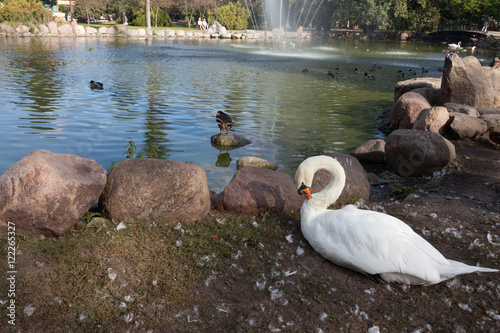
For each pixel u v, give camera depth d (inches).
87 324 131.3
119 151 362.6
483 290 161.9
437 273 149.6
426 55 1545.3
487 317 146.1
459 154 379.2
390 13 2164.1
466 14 2625.5
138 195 196.4
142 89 671.1
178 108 546.9
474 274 174.2
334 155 271.1
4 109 492.7
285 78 868.6
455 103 494.0
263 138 434.0
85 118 472.4
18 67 852.6
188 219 203.6
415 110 465.1
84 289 145.3
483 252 191.9
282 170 341.4
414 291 159.6
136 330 130.5
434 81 643.5
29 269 154.3
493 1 2374.5
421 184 304.3
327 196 187.0
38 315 132.8
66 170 184.4
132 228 190.1
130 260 166.7
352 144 427.8
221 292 152.3
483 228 220.8
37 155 180.7
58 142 378.0
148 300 143.8
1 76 725.3
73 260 160.9
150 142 395.9
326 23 2546.8
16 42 1428.4
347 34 2399.1
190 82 760.3
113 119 474.3
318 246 176.1
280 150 396.5
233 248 181.5
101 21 3228.3
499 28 2716.5
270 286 156.0
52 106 522.9
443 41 2308.1
